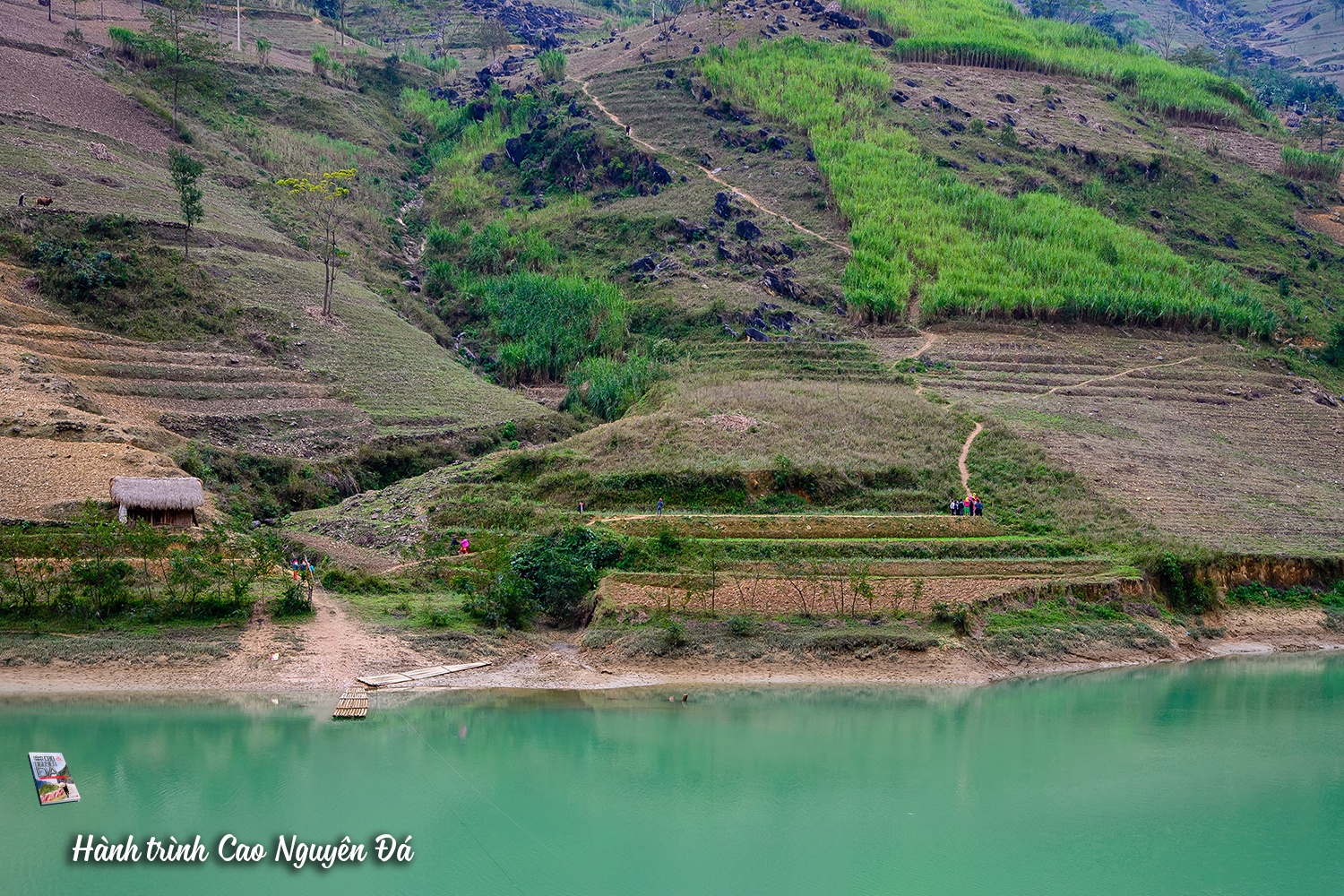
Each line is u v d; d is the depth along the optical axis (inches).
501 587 2306.8
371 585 2394.2
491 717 1846.7
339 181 5979.3
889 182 5398.6
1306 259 5836.6
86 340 3491.6
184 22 7470.5
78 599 2043.6
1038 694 2130.9
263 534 2407.7
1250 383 4345.5
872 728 1868.8
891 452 3198.8
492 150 6717.5
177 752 1604.3
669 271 5132.9
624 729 1814.7
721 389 3676.2
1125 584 2581.2
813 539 2669.8
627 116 6609.3
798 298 4849.9
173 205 4736.7
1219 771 1739.7
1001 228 5152.6
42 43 5969.5
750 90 6412.4
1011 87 7042.3
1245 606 2741.1
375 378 4040.4
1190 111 7278.5
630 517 2721.5
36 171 4461.1
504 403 4104.3
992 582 2488.9
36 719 1706.4
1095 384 4148.6
